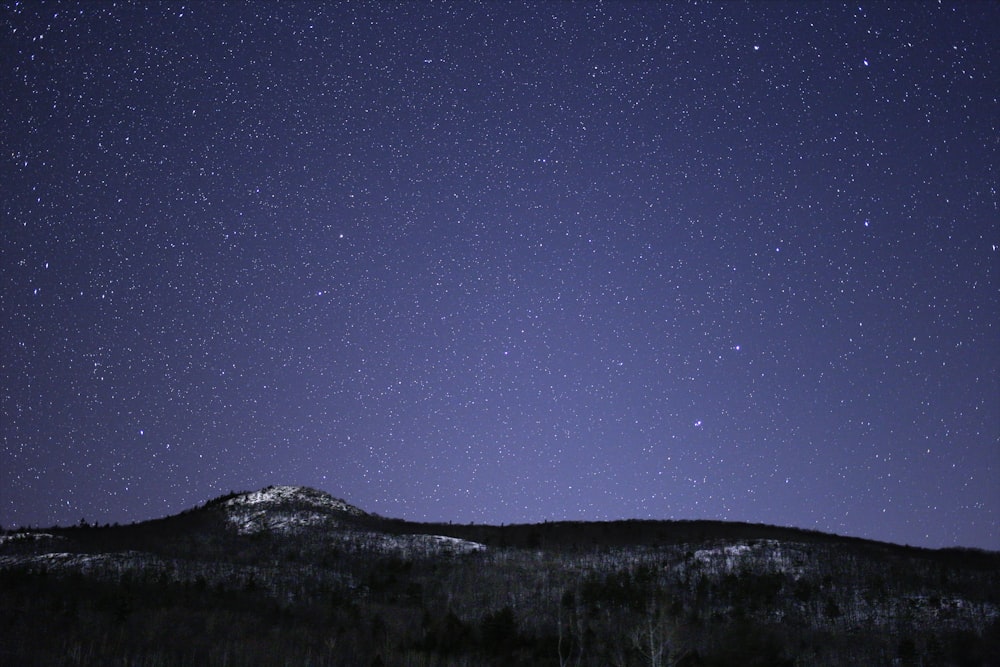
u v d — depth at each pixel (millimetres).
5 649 50531
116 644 53844
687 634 60875
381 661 53219
